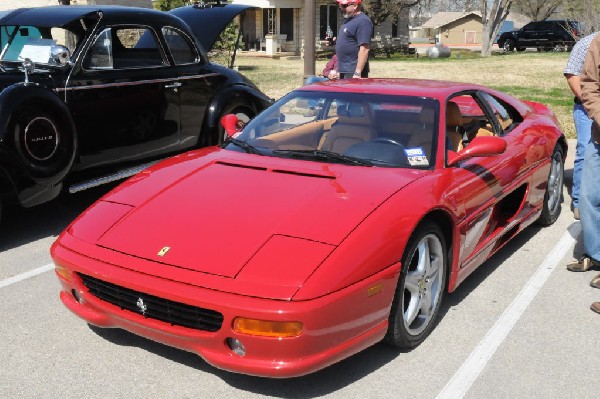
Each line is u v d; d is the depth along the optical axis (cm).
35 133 533
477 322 406
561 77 2008
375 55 3844
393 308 342
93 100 604
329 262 306
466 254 416
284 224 331
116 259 330
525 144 514
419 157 409
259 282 298
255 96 771
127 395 325
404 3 3825
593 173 454
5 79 559
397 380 338
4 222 615
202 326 308
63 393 327
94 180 614
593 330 398
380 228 329
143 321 323
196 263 314
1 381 338
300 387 331
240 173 394
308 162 407
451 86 477
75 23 609
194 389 330
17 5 2328
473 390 330
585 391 330
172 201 368
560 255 527
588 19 2980
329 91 474
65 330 395
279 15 3462
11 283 472
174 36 693
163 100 669
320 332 297
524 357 364
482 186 425
